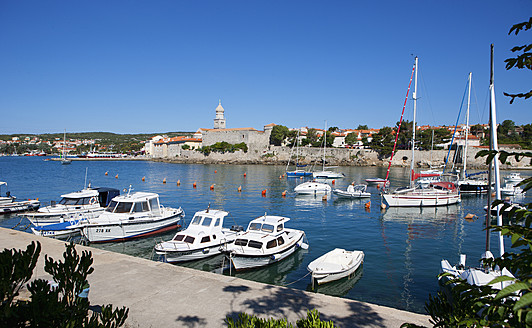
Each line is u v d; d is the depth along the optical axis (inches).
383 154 4613.7
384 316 298.7
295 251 796.0
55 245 546.6
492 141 524.4
